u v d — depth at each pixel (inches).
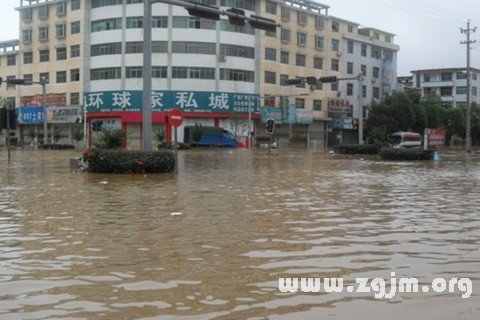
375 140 1521.9
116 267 204.7
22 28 2556.6
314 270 200.5
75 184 533.0
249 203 390.6
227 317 148.7
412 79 3796.8
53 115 2372.0
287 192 470.3
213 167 864.3
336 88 2691.9
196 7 749.9
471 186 539.8
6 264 210.1
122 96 2174.0
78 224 298.8
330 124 2672.2
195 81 2186.3
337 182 579.5
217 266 205.9
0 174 671.1
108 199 410.3
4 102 2645.2
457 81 3491.6
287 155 1446.9
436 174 721.0
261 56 2327.8
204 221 308.7
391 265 208.4
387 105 2571.4
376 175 693.9
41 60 2493.8
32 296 168.6
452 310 155.6
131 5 2188.7
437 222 310.5
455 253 229.8
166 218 319.3
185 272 197.3
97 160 669.3
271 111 2353.6
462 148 2635.3
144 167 662.5
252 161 1085.1
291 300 164.4
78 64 2306.8
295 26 2493.8
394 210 359.3
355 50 2795.3
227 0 2245.3
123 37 2197.3
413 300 164.7
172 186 516.1
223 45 2224.4
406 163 1036.5
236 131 2224.4
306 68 2549.2
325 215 334.6
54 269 202.1
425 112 2632.9
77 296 168.6
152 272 197.5
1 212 345.1
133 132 2194.9
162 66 2172.7
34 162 981.8
